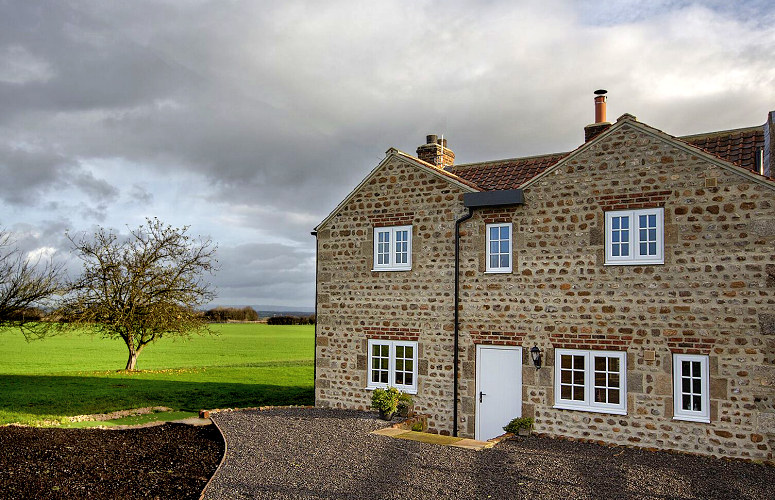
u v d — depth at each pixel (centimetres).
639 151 1403
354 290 1780
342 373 1783
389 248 1742
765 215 1262
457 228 1617
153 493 1046
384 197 1752
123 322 3147
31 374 2994
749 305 1264
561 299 1469
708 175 1323
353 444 1337
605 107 1705
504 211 1561
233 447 1323
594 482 1073
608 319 1408
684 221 1341
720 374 1281
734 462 1240
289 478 1099
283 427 1512
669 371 1334
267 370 3359
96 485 1086
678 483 1073
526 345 1504
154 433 1514
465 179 1833
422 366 1648
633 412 1362
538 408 1476
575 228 1466
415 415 1642
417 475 1113
